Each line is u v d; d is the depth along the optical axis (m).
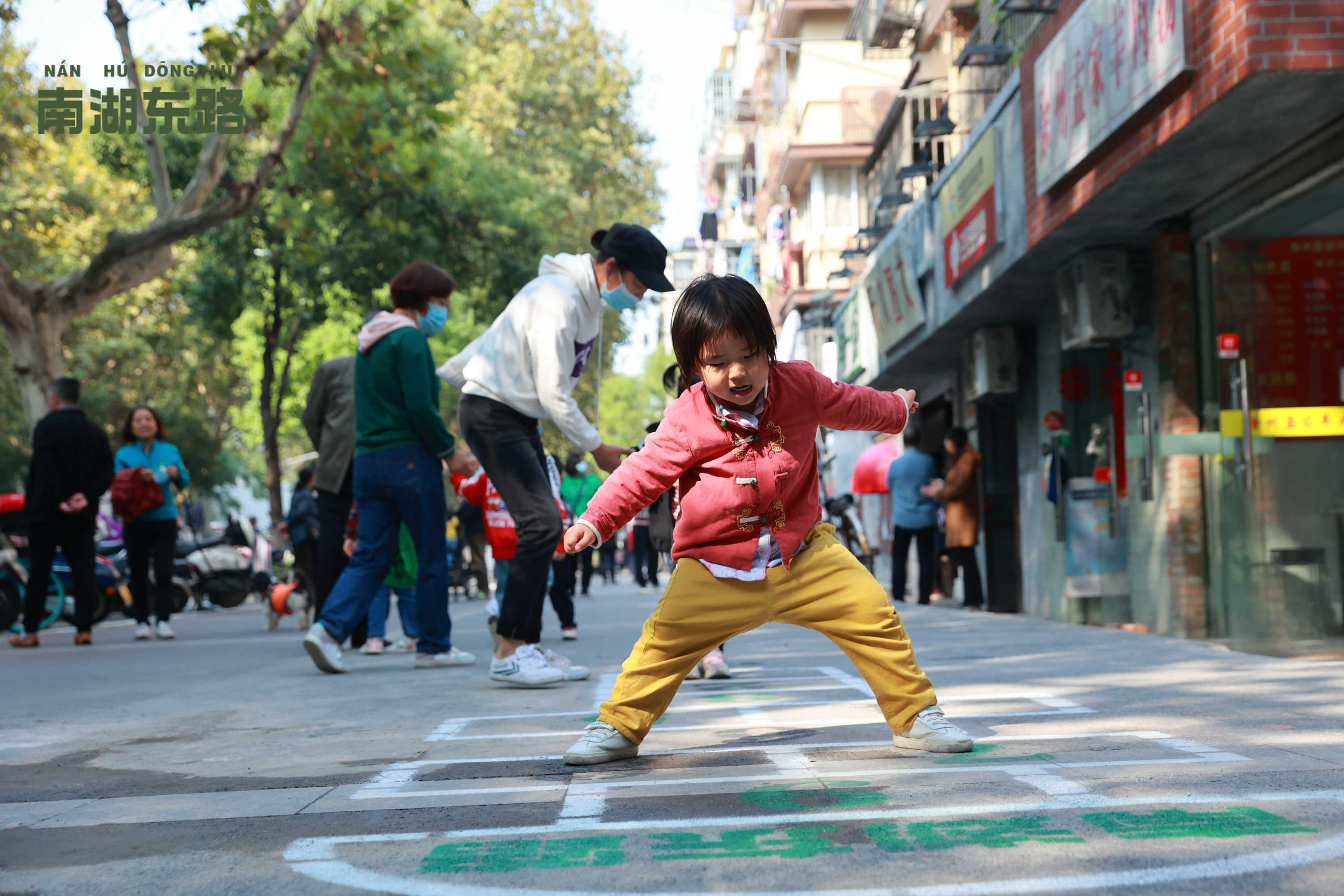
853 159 28.86
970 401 12.91
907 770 3.17
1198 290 8.32
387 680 6.30
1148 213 8.14
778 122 32.72
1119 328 8.97
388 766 3.57
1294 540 7.11
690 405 3.44
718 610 3.48
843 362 20.12
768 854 2.34
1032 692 4.93
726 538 3.46
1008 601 12.77
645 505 3.44
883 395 3.59
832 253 28.81
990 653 7.01
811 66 28.92
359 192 20.88
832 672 6.12
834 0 28.80
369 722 4.61
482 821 2.75
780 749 3.63
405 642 8.89
